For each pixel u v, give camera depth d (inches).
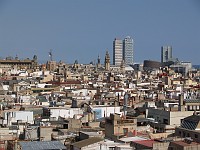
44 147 4089.6
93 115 6717.5
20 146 4087.1
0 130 5300.2
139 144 4109.3
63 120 6186.0
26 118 6584.6
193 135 4849.9
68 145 4276.6
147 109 6771.7
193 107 7342.5
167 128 5900.6
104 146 4015.8
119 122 5078.7
